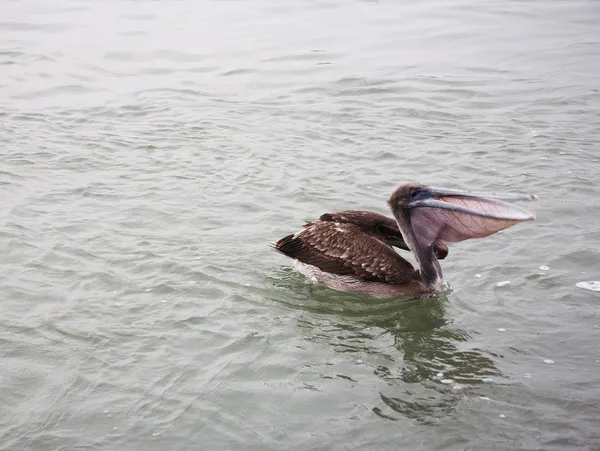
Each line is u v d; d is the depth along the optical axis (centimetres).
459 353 745
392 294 870
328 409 658
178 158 1173
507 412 652
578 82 1488
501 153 1193
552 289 848
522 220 782
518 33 1781
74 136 1248
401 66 1589
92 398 665
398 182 1102
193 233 956
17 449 603
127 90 1468
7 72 1534
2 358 714
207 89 1479
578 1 2012
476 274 886
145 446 609
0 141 1216
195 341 751
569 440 615
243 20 1878
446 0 2045
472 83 1496
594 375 700
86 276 854
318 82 1510
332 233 880
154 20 1869
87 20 1864
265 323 792
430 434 626
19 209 1000
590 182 1088
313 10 1955
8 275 850
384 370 718
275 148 1214
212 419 642
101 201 1034
